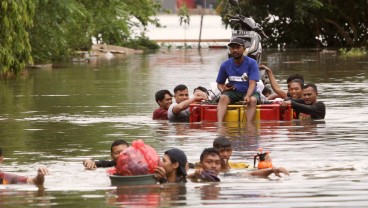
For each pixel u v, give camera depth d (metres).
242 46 26.47
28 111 30.52
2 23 43.69
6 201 15.35
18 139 23.17
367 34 81.69
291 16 82.56
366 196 15.16
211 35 104.62
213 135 23.28
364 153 19.64
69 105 32.56
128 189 16.06
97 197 15.51
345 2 80.62
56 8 57.47
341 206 14.52
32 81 45.53
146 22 88.06
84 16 64.69
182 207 14.62
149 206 14.73
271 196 15.29
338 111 28.59
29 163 19.20
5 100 35.00
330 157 19.14
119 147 18.03
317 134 22.98
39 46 58.84
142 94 37.00
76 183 16.77
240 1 81.75
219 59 65.56
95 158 19.77
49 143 22.30
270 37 85.81
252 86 26.25
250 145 21.19
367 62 57.41
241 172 17.33
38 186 16.56
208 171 16.88
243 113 26.12
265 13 83.38
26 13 44.53
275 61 61.59
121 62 63.78
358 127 24.31
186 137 22.98
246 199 15.09
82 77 48.50
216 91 27.39
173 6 134.25
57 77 48.62
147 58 69.12
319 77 45.00
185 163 16.67
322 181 16.45
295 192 15.56
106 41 81.38
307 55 69.19
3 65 44.28
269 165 17.70
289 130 23.92
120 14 80.69
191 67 56.00
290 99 27.03
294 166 18.08
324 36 85.06
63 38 61.16
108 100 34.44
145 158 16.64
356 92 35.62
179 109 26.50
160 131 24.36
